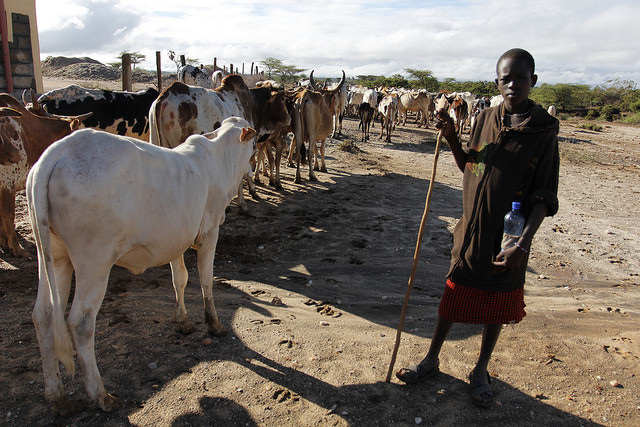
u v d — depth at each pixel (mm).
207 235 3602
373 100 22922
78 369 3246
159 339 3682
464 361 3682
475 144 3025
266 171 10820
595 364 3719
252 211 7887
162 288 4770
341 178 11078
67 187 2471
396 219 7863
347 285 5219
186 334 3783
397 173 12133
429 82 66375
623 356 3857
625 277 5984
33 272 4898
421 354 3729
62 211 2486
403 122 26859
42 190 2441
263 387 3184
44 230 2449
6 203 5133
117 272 5117
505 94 2822
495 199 2850
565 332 4270
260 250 6172
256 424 2836
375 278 5484
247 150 4133
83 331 2646
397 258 6164
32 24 15203
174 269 3666
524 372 3562
